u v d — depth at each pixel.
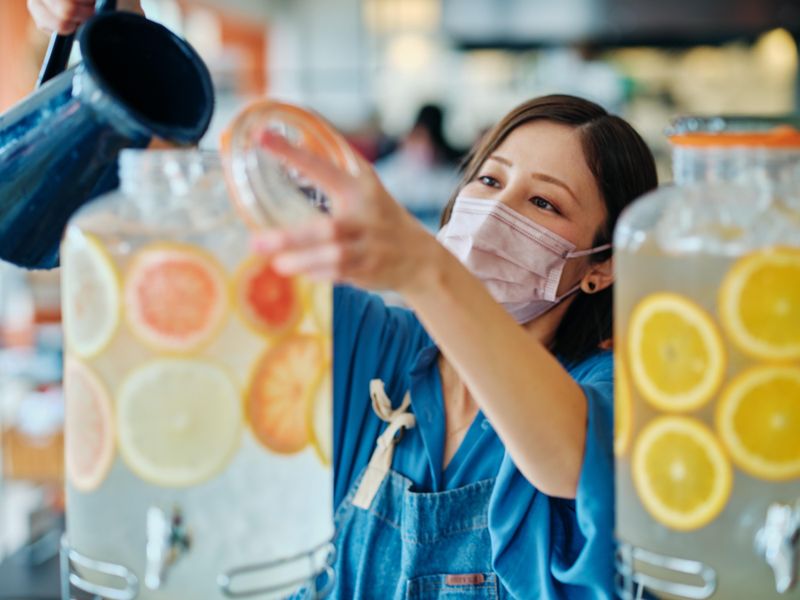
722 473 0.70
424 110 5.52
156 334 0.70
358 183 0.67
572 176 1.22
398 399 1.27
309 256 0.64
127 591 0.72
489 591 1.12
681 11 4.13
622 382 0.76
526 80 5.90
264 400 0.72
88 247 0.72
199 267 0.70
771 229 0.69
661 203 0.75
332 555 0.80
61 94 0.83
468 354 0.80
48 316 3.51
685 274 0.70
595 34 4.34
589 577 0.92
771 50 5.05
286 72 7.69
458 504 1.14
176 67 0.87
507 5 4.29
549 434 0.86
